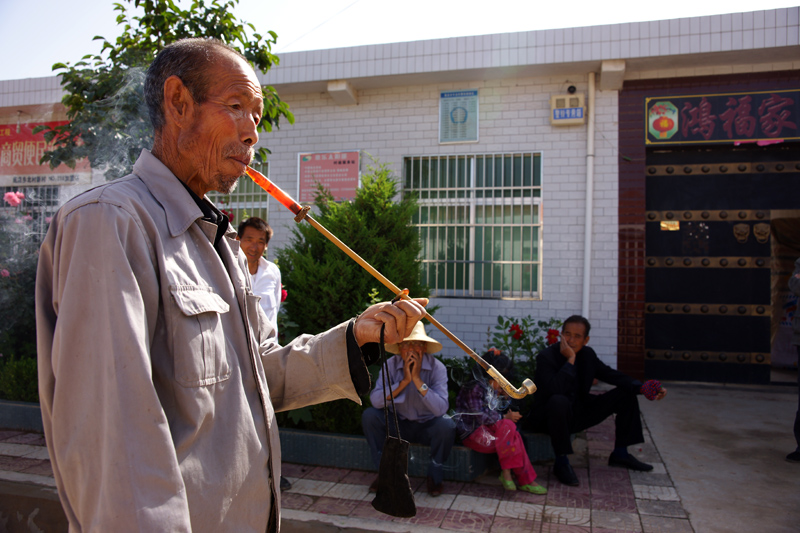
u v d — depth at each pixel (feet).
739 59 20.63
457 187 23.68
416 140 23.88
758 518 10.69
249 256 11.93
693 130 21.49
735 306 21.85
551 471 13.28
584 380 13.91
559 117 22.17
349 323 4.74
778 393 20.77
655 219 22.53
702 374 22.06
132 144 14.28
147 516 2.96
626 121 21.94
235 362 3.96
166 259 3.60
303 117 24.95
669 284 22.39
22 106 22.94
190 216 3.89
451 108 23.57
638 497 11.69
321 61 23.30
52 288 3.58
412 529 10.07
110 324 3.14
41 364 3.54
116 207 3.40
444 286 23.76
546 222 22.54
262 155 17.12
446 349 23.32
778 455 14.34
